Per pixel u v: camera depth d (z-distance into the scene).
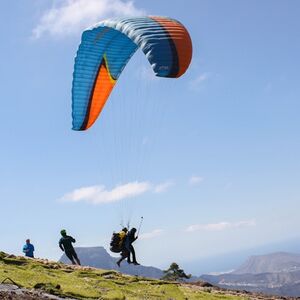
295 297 23.81
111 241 23.55
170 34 20.36
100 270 22.89
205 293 21.06
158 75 19.22
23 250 28.67
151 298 17.98
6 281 16.58
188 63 19.94
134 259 23.70
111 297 16.55
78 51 24.39
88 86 26.09
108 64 26.09
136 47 26.00
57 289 16.44
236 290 24.44
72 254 27.62
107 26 22.70
